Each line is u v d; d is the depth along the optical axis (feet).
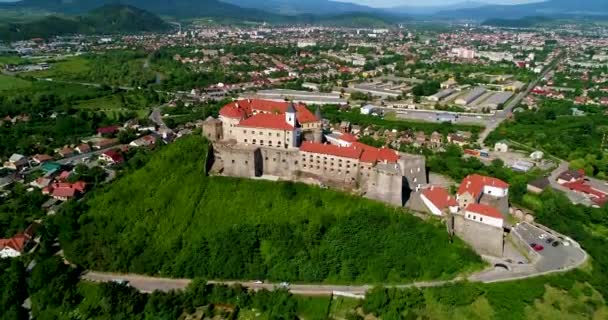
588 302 577.43
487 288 580.71
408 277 612.70
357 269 623.77
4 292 592.19
